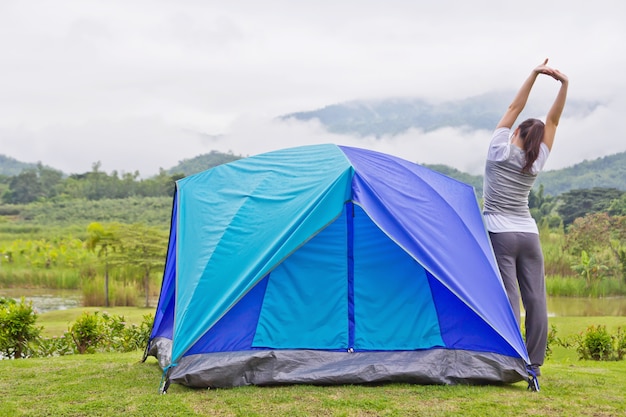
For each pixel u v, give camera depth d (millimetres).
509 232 4887
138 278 25984
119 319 8836
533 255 4918
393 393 4430
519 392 4551
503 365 4711
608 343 8211
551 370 5914
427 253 4613
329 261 4953
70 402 4281
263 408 4008
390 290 4965
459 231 4859
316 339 4824
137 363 6035
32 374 5336
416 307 4949
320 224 4625
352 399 4230
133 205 77688
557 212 62281
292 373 4656
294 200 4828
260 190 5109
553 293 26453
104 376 5230
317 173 4973
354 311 4914
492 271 4770
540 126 4859
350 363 4750
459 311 4898
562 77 4848
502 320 4664
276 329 4773
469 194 5395
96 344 8211
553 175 140625
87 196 89250
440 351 4844
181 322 4531
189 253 4961
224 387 4551
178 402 4152
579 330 12258
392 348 4875
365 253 5000
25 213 77312
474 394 4430
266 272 4520
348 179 4746
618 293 26828
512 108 5012
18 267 32656
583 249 30797
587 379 5188
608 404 4254
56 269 31922
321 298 4895
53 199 88750
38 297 23781
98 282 21516
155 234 27312
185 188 5754
